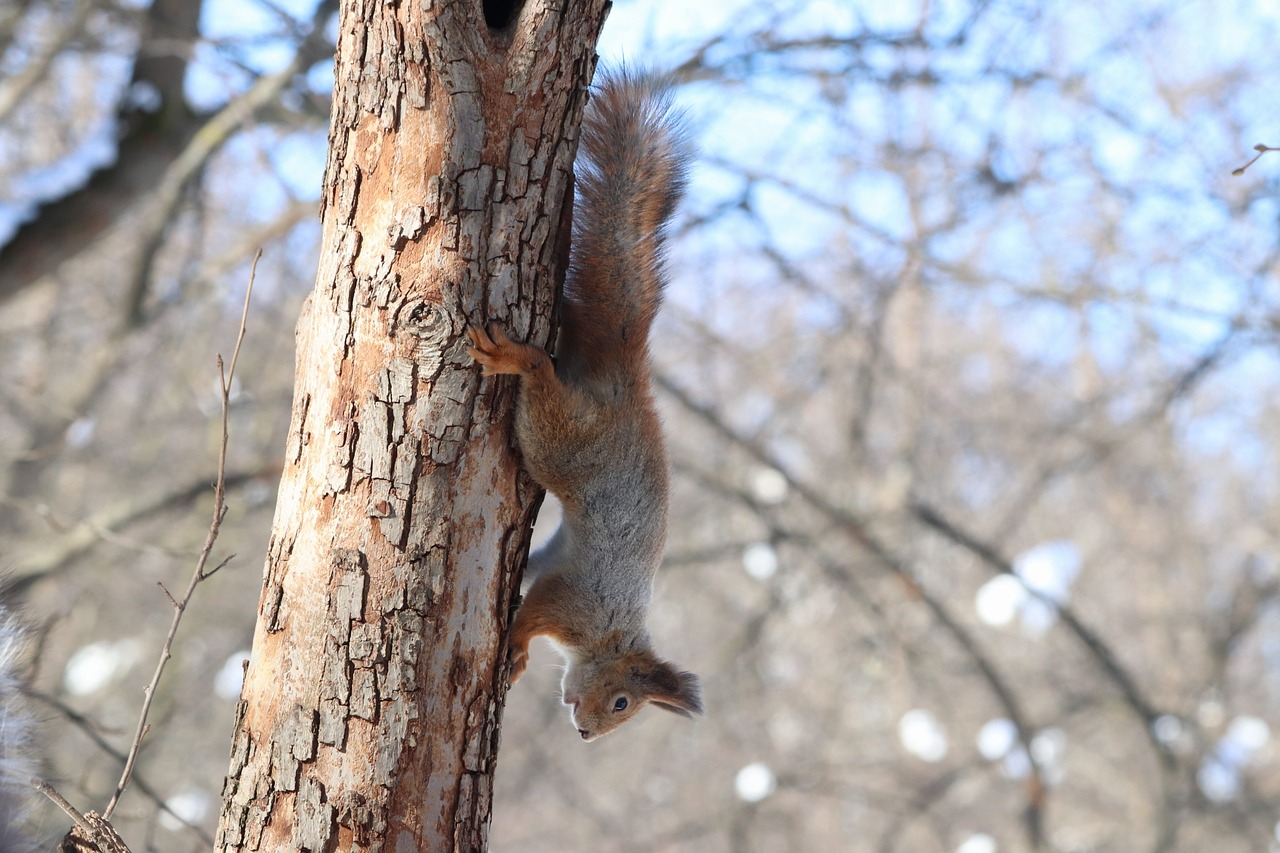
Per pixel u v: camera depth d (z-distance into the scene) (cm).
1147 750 1995
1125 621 2227
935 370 1955
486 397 475
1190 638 2155
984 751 1811
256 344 1675
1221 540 2273
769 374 1691
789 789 1797
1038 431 1734
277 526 470
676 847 2077
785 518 1617
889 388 1870
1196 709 1880
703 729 2181
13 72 1349
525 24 471
